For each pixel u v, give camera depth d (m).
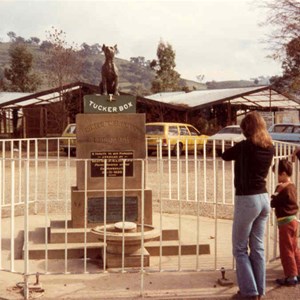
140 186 8.38
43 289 6.16
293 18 29.62
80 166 8.32
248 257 5.87
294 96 32.22
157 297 5.96
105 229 6.55
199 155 26.52
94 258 7.53
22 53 61.84
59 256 7.57
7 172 18.45
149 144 25.45
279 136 24.23
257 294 5.80
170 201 12.36
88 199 8.26
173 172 18.64
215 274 6.78
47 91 32.56
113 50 8.68
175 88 57.59
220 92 34.97
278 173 6.57
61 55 37.31
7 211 10.99
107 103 8.42
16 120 36.72
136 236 6.73
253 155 5.66
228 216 10.61
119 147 8.34
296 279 6.37
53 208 11.46
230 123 32.22
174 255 7.77
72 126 25.92
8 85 62.31
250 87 34.75
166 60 58.09
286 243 6.34
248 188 5.69
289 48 30.05
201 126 33.47
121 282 6.46
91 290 6.17
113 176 8.32
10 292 6.07
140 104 33.06
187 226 9.45
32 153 26.73
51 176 17.30
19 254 7.66
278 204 6.36
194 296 5.99
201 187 14.88
